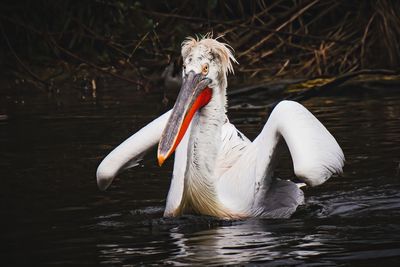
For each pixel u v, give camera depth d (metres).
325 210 9.92
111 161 10.56
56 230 9.26
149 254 8.21
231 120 16.02
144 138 10.73
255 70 23.66
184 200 9.73
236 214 9.77
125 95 20.86
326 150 9.59
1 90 22.92
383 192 10.55
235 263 7.78
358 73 20.02
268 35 25.19
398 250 8.02
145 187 11.37
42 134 15.26
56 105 19.28
